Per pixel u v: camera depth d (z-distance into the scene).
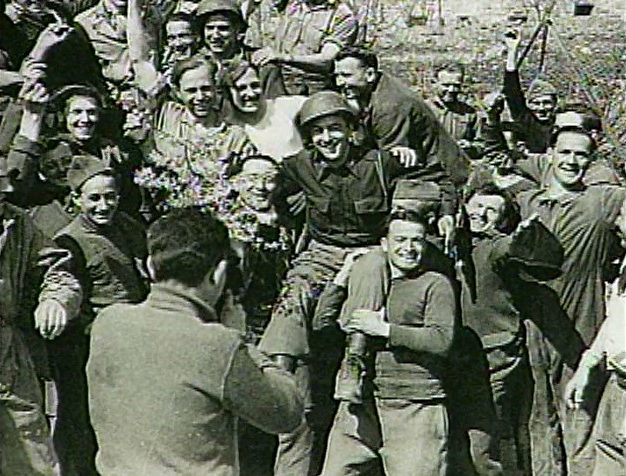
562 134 8.99
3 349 7.17
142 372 5.96
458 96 11.09
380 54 13.84
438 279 8.08
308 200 8.59
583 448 8.76
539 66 13.36
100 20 10.02
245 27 9.62
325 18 10.49
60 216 8.11
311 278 8.42
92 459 7.95
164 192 8.45
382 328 7.97
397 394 8.05
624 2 14.28
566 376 8.88
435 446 8.03
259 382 6.02
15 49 9.45
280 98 9.37
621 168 10.19
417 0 14.36
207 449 5.96
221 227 6.18
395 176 8.64
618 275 8.20
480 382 8.58
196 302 6.09
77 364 7.96
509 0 14.34
